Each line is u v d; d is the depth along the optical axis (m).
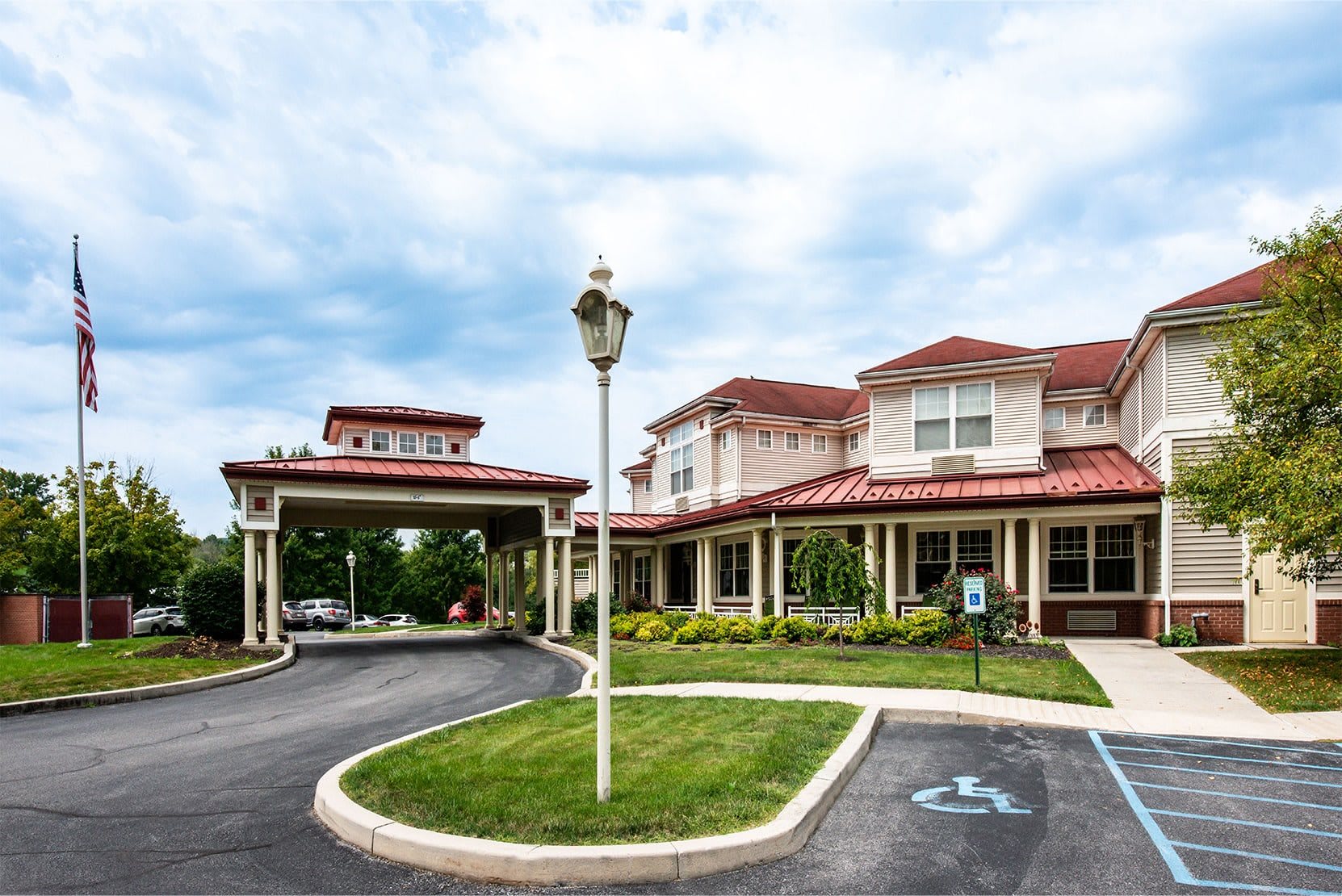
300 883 5.02
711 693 11.40
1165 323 17.34
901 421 22.45
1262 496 12.55
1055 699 10.84
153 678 13.97
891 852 5.50
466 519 28.12
